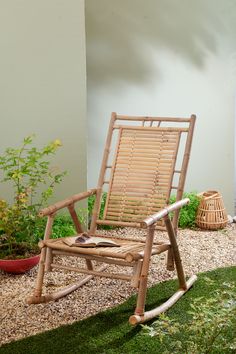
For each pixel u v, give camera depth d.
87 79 5.07
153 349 2.58
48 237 3.07
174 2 5.28
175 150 3.42
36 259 3.66
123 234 4.63
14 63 4.21
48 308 3.09
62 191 4.40
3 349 2.62
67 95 4.31
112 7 5.06
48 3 4.20
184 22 5.36
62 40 4.25
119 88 5.20
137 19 5.17
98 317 2.95
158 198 3.39
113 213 3.50
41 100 4.29
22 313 3.03
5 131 4.27
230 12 5.59
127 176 3.51
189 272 3.66
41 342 2.69
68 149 4.36
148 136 3.53
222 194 5.74
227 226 4.93
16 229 3.73
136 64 5.22
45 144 4.33
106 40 5.09
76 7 4.22
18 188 3.76
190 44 5.41
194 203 4.89
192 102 5.49
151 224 2.75
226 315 2.22
